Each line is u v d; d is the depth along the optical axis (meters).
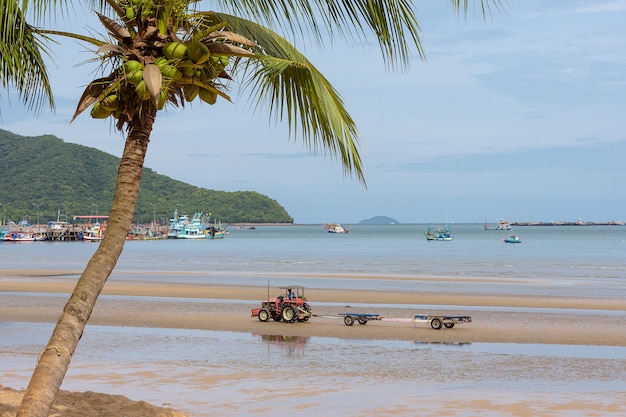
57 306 35.22
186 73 5.65
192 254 123.06
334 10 6.05
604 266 81.62
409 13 5.79
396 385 16.64
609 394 15.83
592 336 25.66
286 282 55.38
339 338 24.81
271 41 6.67
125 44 5.70
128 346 22.39
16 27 6.53
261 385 16.36
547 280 58.81
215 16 6.41
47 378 5.36
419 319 27.89
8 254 126.00
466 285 52.75
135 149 5.87
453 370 18.78
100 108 5.58
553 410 14.23
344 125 6.59
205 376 17.36
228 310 33.97
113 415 10.16
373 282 55.78
